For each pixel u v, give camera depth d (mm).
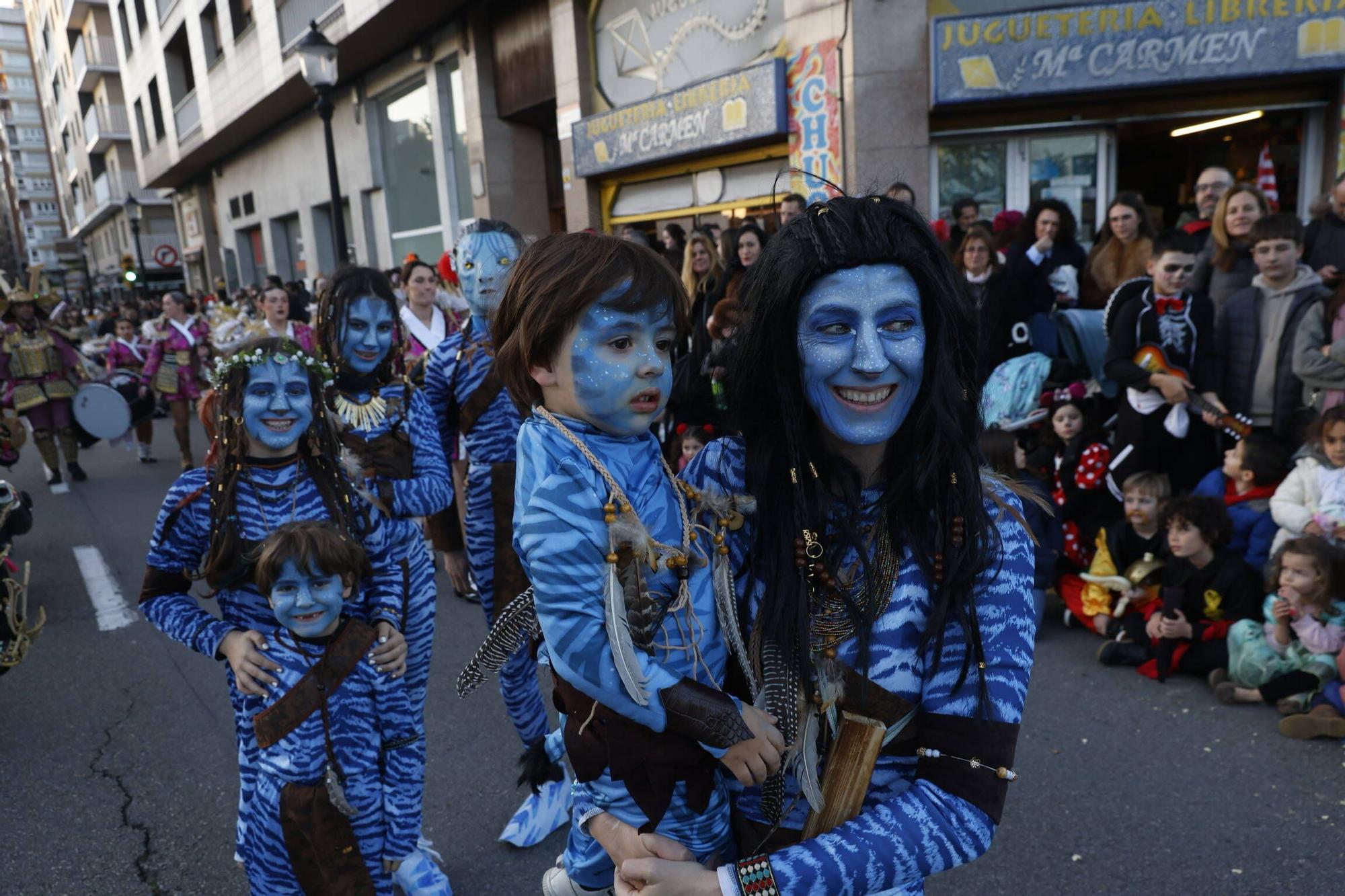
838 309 1016
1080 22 6598
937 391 1047
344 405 2352
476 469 2594
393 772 2020
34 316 7828
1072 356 4562
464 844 2627
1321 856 2375
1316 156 6941
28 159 69875
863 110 7203
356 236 16766
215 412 2061
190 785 3021
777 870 947
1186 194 7961
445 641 4148
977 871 2395
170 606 1981
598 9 10125
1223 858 2393
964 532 1051
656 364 1043
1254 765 2822
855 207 1049
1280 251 3809
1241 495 3684
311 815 1890
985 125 7199
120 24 27172
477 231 2580
